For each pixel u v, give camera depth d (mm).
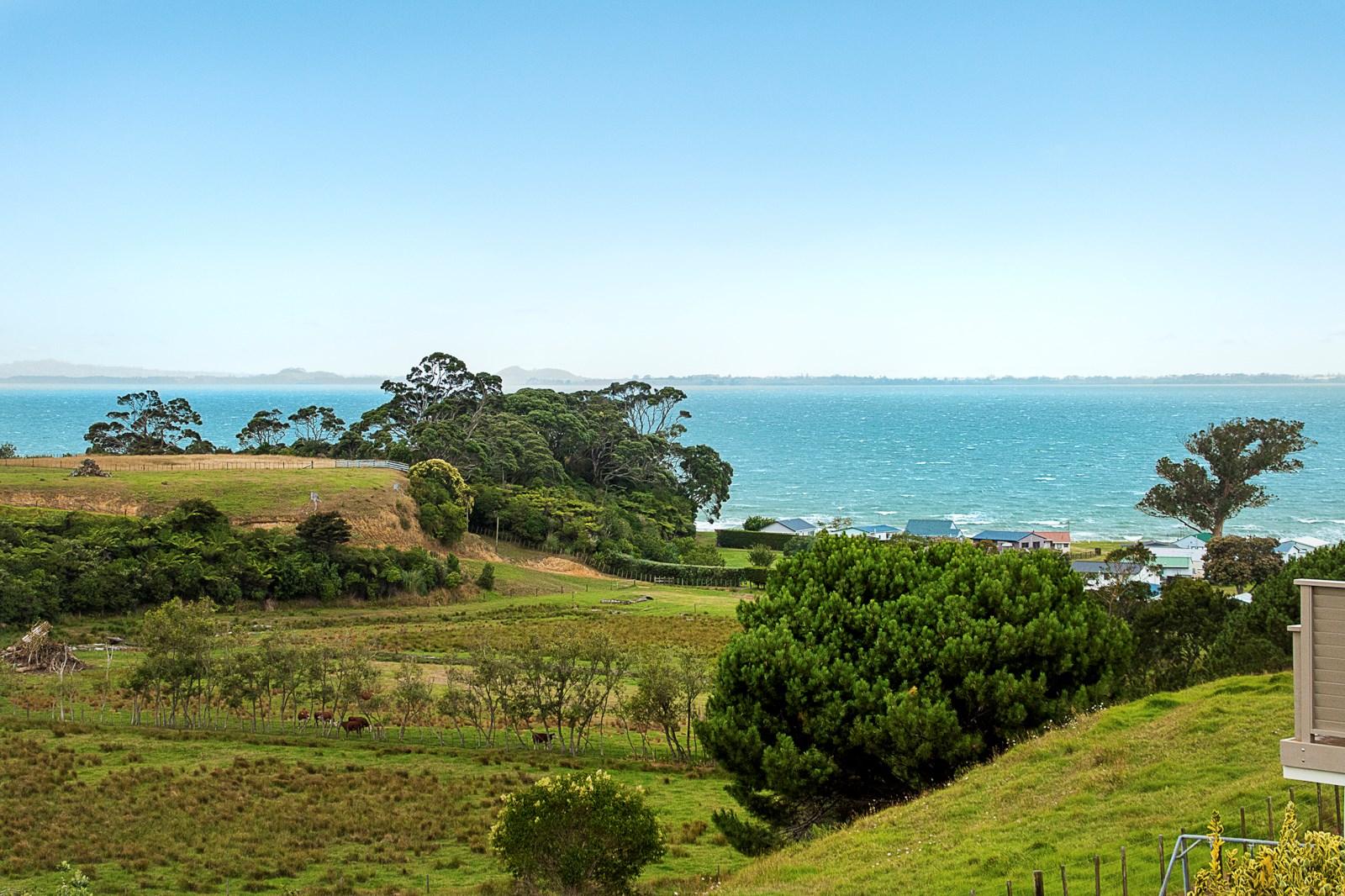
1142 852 18547
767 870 23891
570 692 57250
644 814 25500
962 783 26078
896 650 29562
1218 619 50281
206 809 38625
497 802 41219
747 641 30812
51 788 39969
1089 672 30672
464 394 174375
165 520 88688
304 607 87000
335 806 39938
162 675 52594
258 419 167250
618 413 186250
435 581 96875
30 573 75062
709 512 180875
